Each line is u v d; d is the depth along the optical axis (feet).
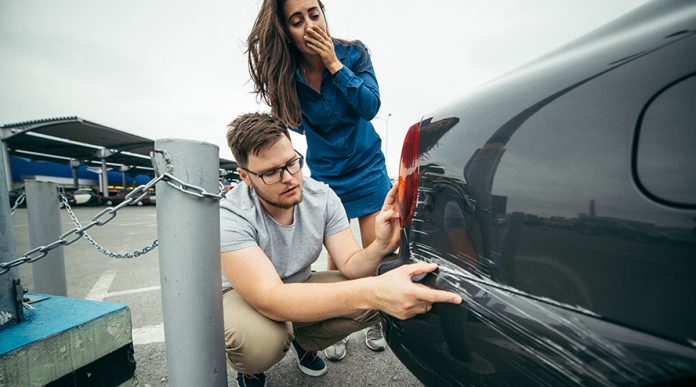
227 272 3.29
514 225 1.89
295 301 2.84
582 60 1.87
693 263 1.27
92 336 3.09
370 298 2.55
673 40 1.51
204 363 2.40
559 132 1.78
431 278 2.36
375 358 5.01
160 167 2.20
